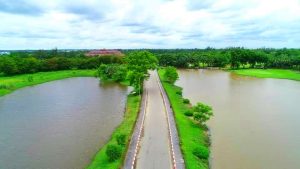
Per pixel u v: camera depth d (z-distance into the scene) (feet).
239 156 145.28
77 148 157.48
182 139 152.97
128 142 148.66
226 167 132.98
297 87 359.66
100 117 217.15
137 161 126.82
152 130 168.76
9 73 475.72
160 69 540.52
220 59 633.61
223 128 189.16
